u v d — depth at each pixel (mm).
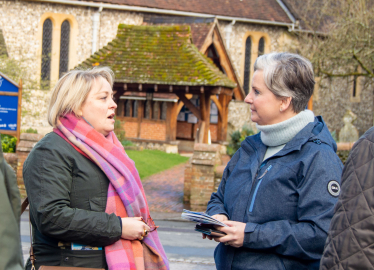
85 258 2193
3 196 1736
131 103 20094
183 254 5688
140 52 10875
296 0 23031
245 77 22750
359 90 26172
